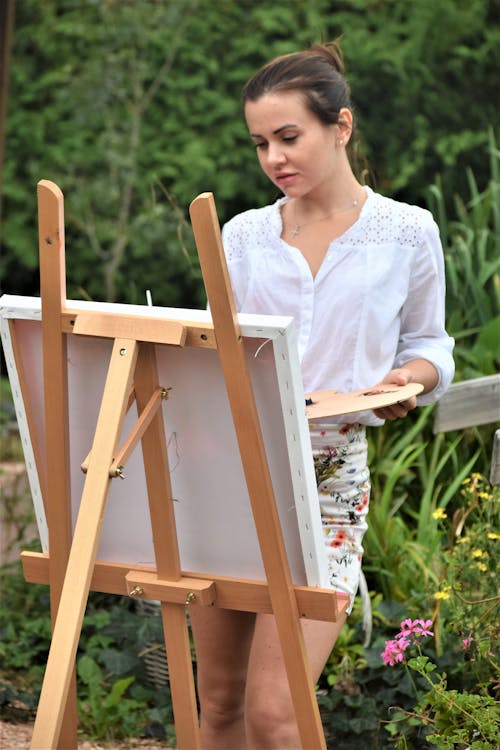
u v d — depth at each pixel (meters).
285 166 3.85
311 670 3.69
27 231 13.30
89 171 13.22
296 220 4.09
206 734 4.06
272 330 3.05
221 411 3.26
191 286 12.98
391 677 4.88
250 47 12.95
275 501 3.28
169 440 3.36
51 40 13.12
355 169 4.33
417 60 12.51
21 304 3.40
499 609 4.70
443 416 5.62
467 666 4.74
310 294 3.98
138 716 5.23
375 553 5.81
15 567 6.38
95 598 6.00
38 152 13.16
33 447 3.58
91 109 12.92
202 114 13.07
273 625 3.72
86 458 3.25
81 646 5.75
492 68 12.60
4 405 9.59
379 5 12.74
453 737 3.97
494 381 5.73
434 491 6.31
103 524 3.54
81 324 3.25
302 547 3.29
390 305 3.96
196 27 13.02
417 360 4.04
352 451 3.94
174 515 3.42
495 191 7.60
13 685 5.46
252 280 4.11
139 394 3.29
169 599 3.42
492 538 4.88
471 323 7.11
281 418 3.18
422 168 12.63
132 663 5.43
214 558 3.45
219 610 3.91
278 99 3.80
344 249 3.96
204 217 2.99
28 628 5.77
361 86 12.58
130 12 12.87
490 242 7.57
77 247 13.08
